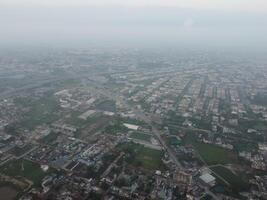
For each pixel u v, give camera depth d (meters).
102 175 154.50
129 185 146.00
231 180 157.38
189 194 141.62
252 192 146.38
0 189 138.38
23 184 143.12
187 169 166.75
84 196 136.00
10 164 162.75
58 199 132.88
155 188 145.00
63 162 166.88
